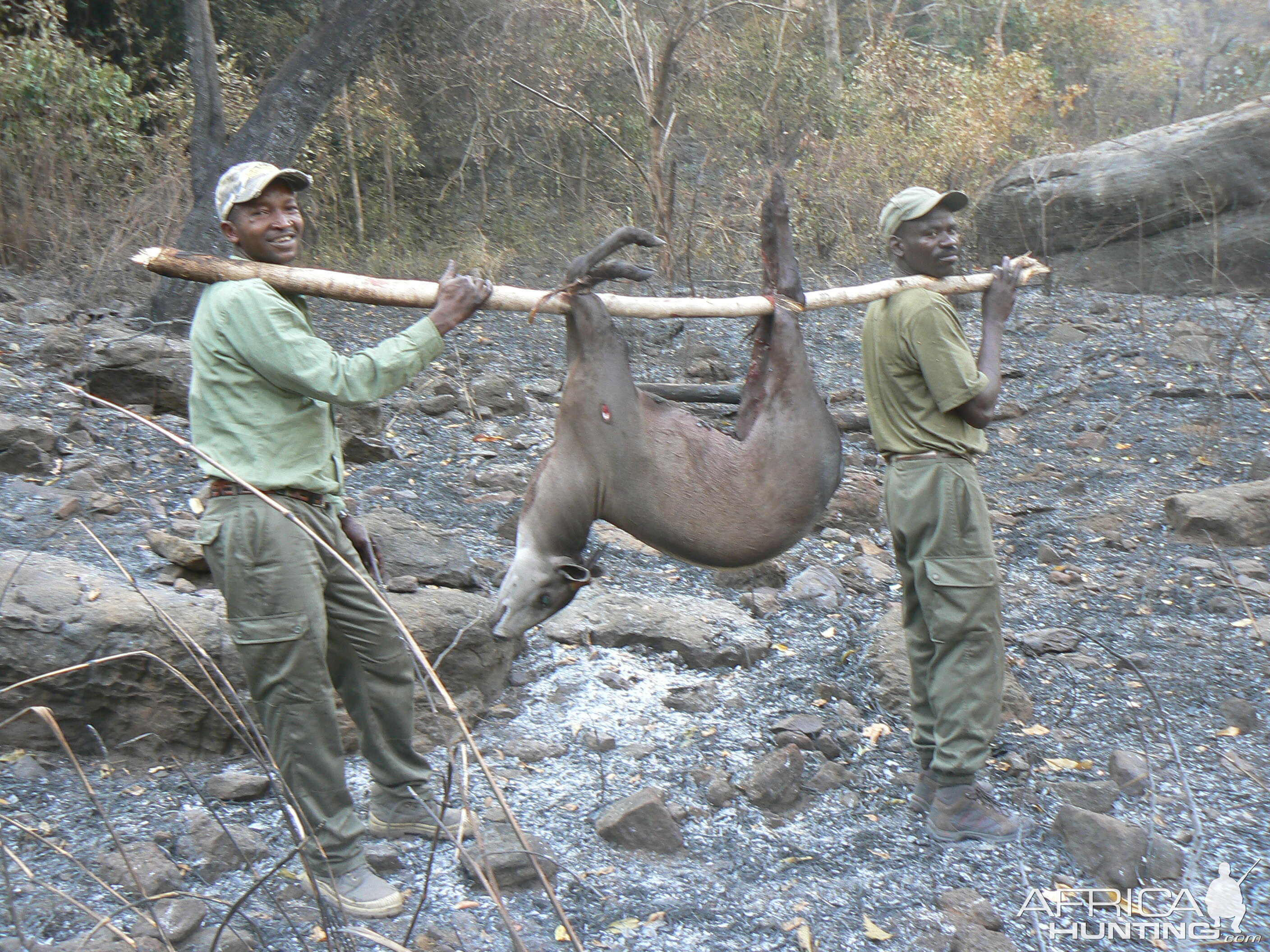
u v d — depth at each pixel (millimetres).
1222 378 6809
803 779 3564
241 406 2750
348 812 2936
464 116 14016
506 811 2197
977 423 3109
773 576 4910
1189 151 9773
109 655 3533
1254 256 9625
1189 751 3658
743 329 8742
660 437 2686
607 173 13406
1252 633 4406
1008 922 2885
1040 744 3740
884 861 3158
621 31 10758
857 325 8977
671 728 3889
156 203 9500
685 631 4387
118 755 3561
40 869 2979
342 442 6008
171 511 5086
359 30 8180
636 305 2725
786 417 2699
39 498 4914
